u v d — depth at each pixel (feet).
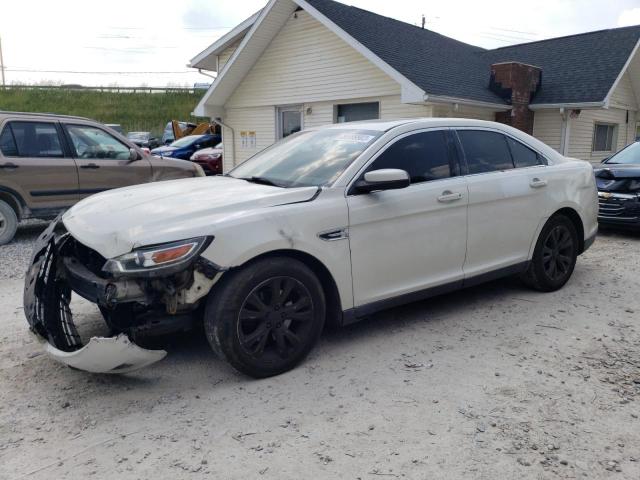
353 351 12.88
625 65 46.75
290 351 11.73
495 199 14.97
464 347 13.07
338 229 12.06
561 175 16.94
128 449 9.16
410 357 12.53
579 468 8.52
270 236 11.05
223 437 9.45
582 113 50.55
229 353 10.93
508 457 8.79
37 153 26.16
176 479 8.36
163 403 10.64
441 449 9.01
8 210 25.77
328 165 13.25
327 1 47.78
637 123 60.80
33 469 8.66
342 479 8.29
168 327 10.82
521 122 45.88
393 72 38.65
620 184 26.14
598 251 23.59
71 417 10.19
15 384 11.50
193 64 59.41
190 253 10.22
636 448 9.03
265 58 51.16
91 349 10.08
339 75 45.62
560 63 51.55
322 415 10.09
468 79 44.96
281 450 9.04
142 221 10.84
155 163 29.76
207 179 14.89
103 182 27.94
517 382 11.28
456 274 14.49
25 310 12.01
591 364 12.14
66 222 12.28
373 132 13.94
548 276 16.97
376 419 9.92
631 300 16.55
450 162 14.47
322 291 12.05
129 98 159.12
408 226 13.23
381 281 12.95
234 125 56.18
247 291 10.93
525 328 14.28
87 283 11.05
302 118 49.62
